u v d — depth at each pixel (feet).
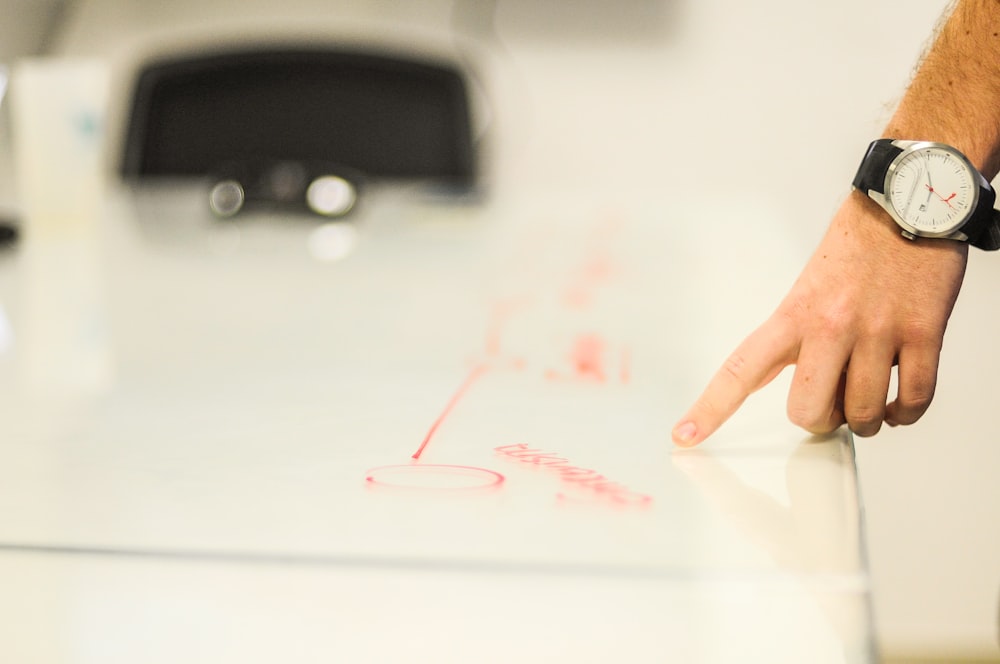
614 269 5.02
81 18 10.20
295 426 3.41
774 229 5.95
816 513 2.95
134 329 4.32
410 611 2.73
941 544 3.35
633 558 2.83
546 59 10.59
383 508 3.00
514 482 3.09
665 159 10.57
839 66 9.55
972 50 3.31
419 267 5.29
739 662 2.62
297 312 4.50
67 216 6.78
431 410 3.49
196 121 8.05
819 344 3.24
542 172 10.81
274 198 6.60
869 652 2.64
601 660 2.63
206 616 2.74
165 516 3.01
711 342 3.96
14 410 3.57
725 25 10.16
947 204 3.23
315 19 10.71
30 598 2.78
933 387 3.30
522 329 4.19
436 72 8.18
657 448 3.23
